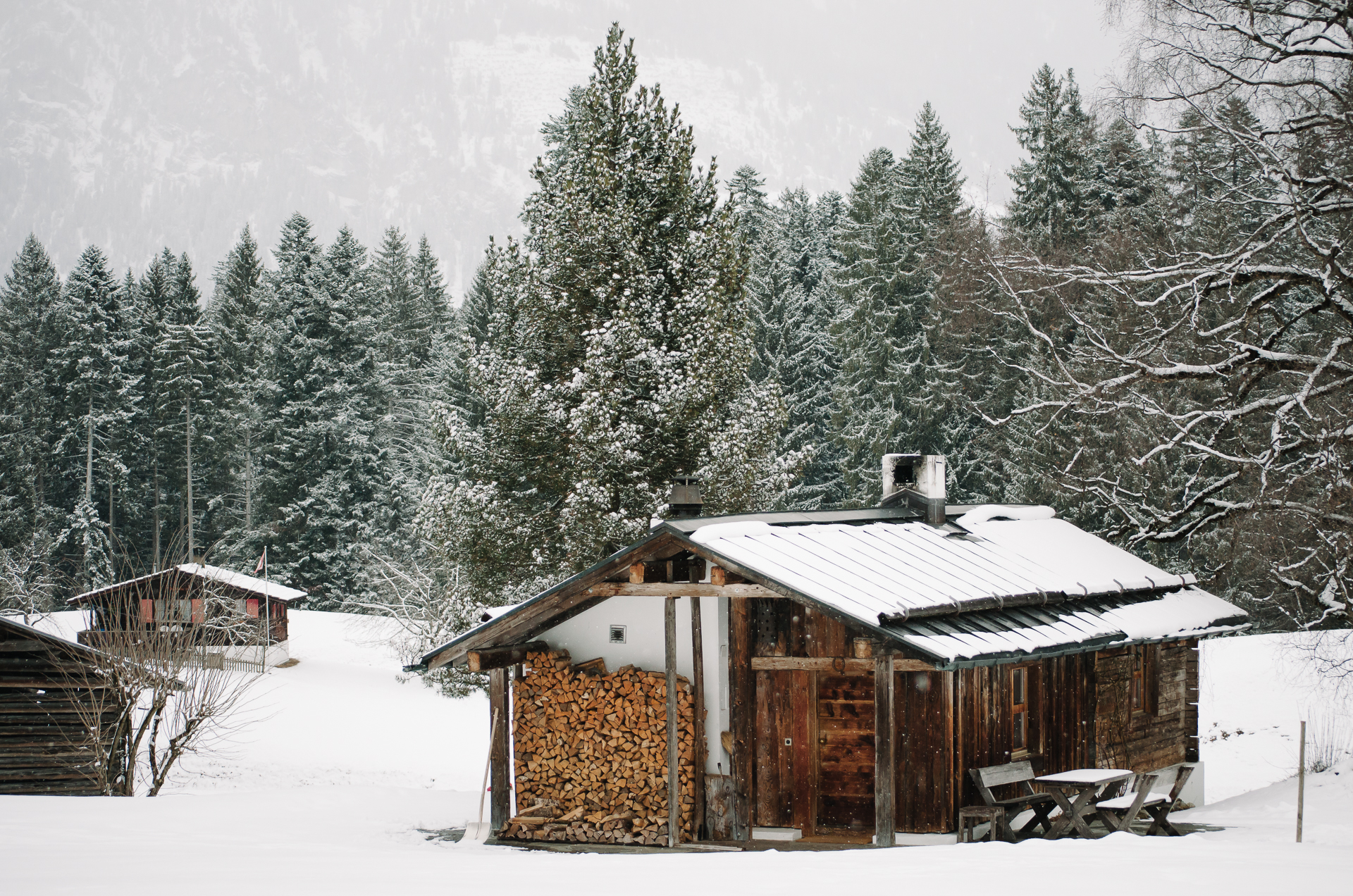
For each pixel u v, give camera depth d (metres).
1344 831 15.52
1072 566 19.53
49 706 22.50
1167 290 26.19
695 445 28.16
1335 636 31.91
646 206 29.25
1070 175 52.56
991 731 15.77
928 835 15.02
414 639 46.72
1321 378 23.69
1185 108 23.98
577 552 26.81
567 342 29.39
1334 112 22.48
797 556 16.12
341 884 11.08
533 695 17.80
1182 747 20.48
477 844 17.08
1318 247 22.12
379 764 33.28
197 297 82.69
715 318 28.33
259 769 31.55
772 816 16.19
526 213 30.66
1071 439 39.41
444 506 28.89
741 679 16.34
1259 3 22.67
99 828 16.42
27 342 81.19
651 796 16.75
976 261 37.31
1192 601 20.66
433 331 89.00
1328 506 22.05
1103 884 10.12
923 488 20.48
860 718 16.36
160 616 24.42
